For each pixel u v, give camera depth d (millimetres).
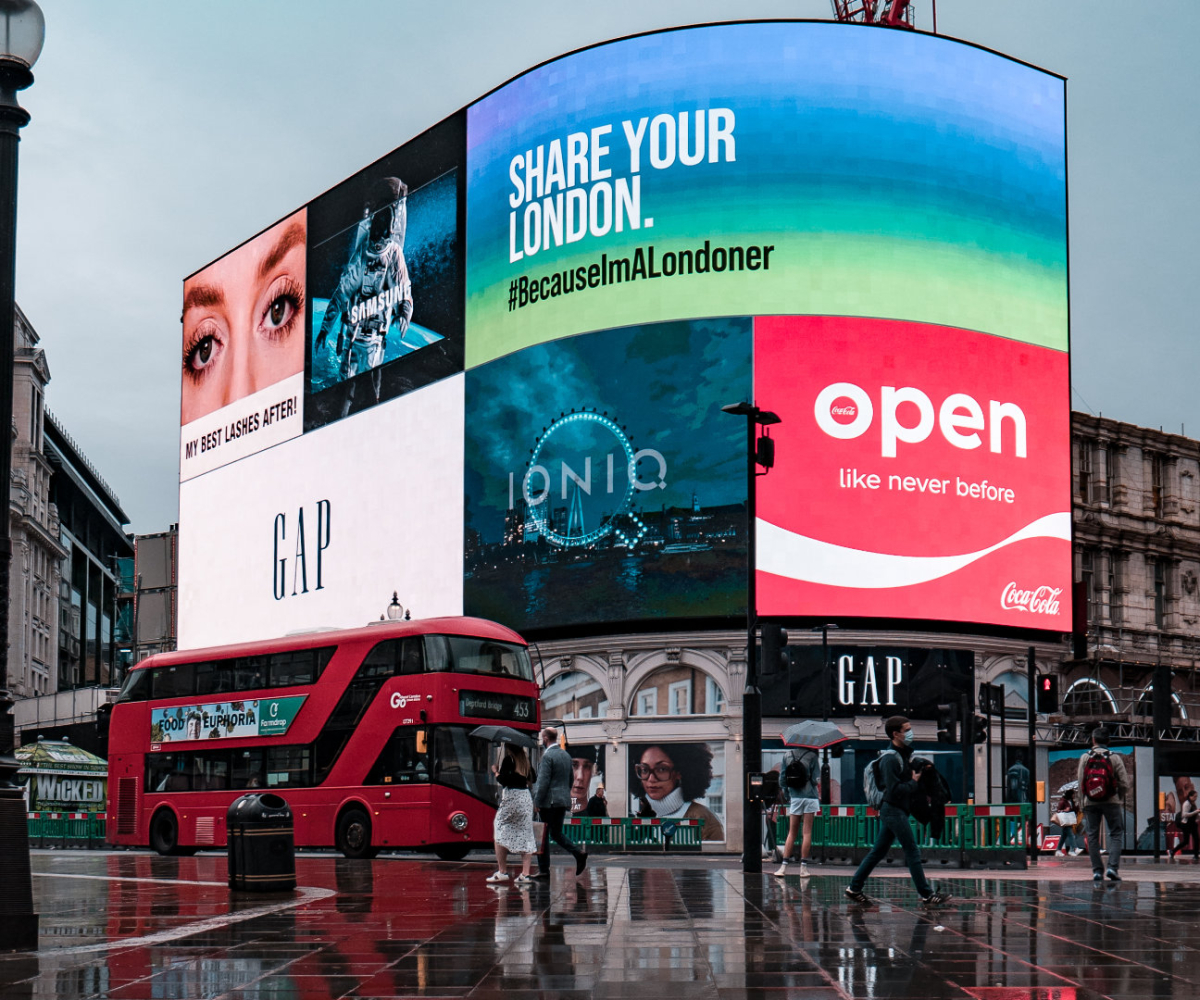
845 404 47531
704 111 48844
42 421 110562
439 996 9688
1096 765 21344
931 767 17078
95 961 11805
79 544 129125
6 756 12883
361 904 17828
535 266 51562
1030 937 13297
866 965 11273
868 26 49188
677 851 40375
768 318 47781
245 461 66750
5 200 13508
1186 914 15789
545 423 50812
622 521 48656
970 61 50281
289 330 64625
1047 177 51500
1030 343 50375
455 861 31688
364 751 32031
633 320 49031
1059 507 50500
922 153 49125
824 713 43750
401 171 58625
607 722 48500
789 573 46750
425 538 55469
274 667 34531
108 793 38188
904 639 47438
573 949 12375
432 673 31203
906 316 48281
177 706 36781
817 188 48219
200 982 10500
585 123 50562
